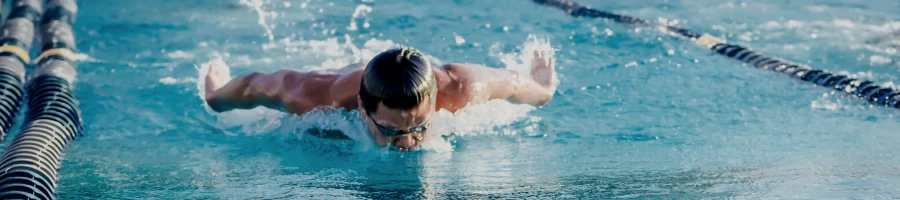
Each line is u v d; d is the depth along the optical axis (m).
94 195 2.87
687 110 3.91
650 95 4.14
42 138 3.38
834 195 2.70
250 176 3.07
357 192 2.85
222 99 3.62
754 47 5.03
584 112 3.87
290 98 3.39
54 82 4.14
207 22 5.57
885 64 4.65
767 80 4.40
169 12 5.84
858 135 3.53
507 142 3.46
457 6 6.04
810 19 5.69
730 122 3.73
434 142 3.38
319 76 3.39
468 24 5.50
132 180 3.03
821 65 4.64
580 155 3.29
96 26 5.45
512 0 6.29
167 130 3.65
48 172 3.08
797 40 5.18
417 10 5.89
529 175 3.03
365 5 6.07
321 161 3.23
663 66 4.65
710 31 5.43
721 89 4.25
